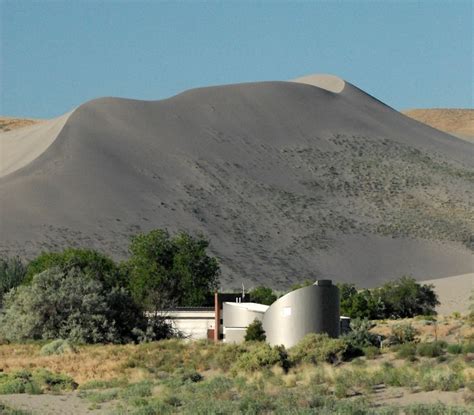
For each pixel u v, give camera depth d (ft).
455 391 163.22
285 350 226.58
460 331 279.49
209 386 180.34
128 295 318.45
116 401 172.65
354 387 172.96
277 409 148.77
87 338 302.45
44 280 316.60
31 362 244.83
